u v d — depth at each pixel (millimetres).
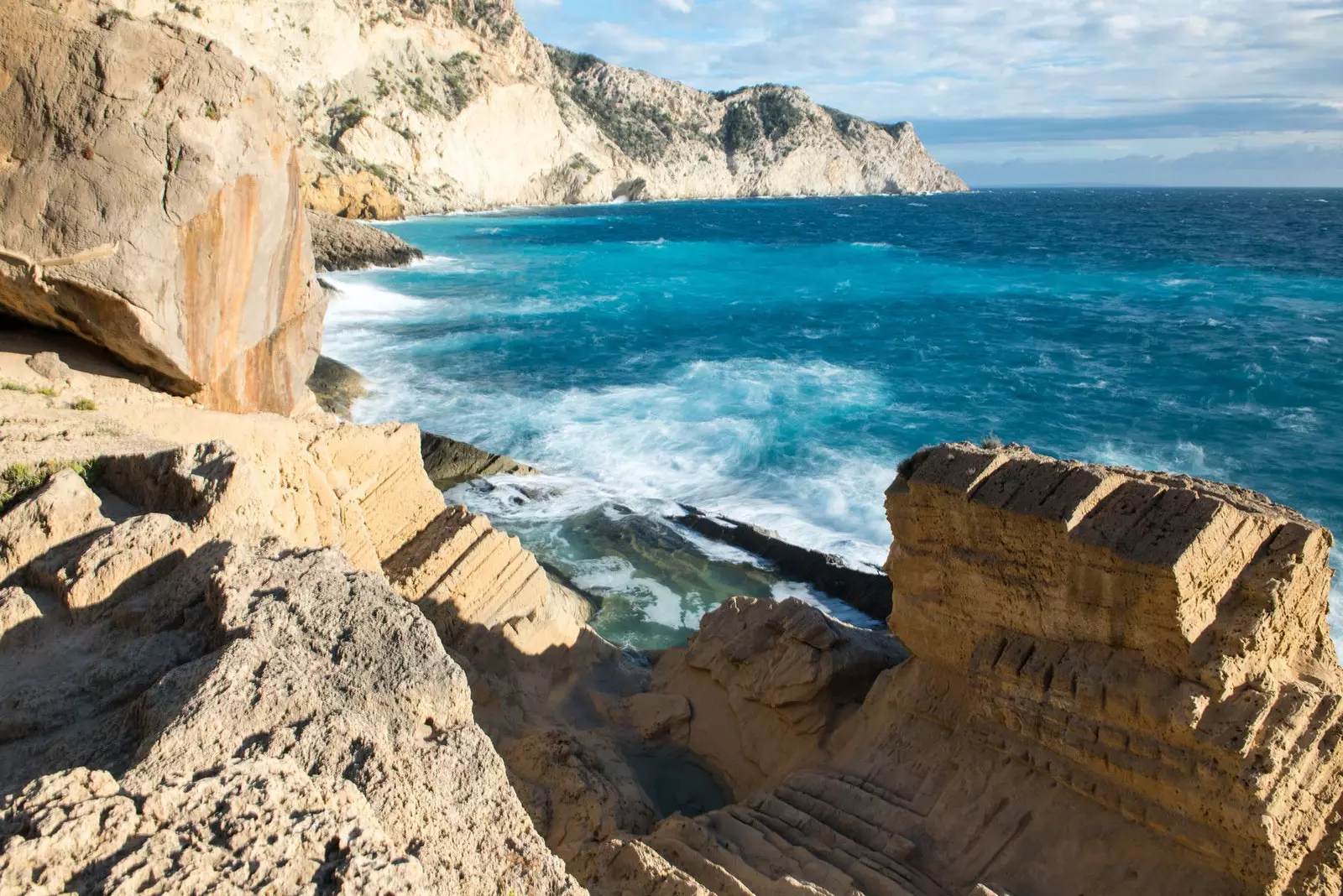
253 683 4523
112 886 3131
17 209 10938
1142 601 6508
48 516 6305
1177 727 6324
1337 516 19625
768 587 16828
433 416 25734
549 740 9195
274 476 10297
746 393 28062
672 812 9508
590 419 25469
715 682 10734
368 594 5656
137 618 5582
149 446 8438
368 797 4117
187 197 11547
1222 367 31156
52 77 10977
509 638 11344
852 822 7801
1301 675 6613
